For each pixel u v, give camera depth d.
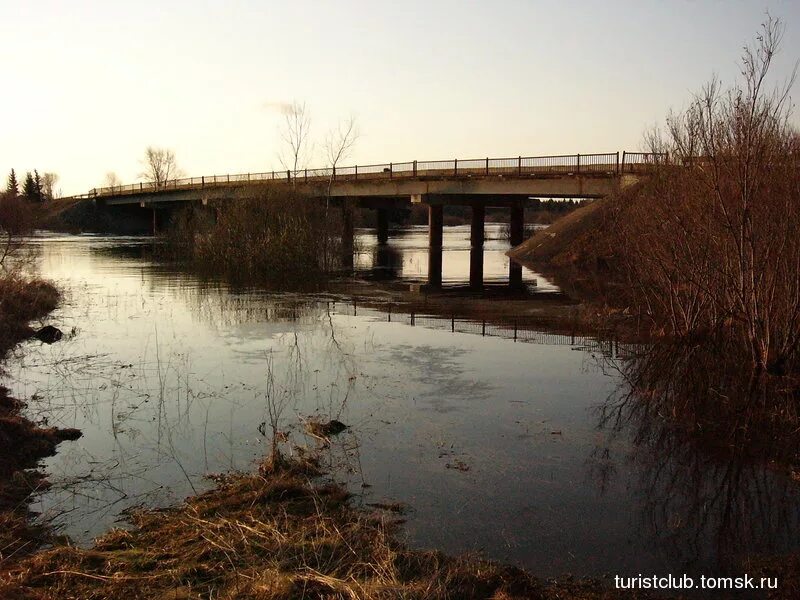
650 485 7.03
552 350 13.45
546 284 25.91
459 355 12.95
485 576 5.04
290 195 33.16
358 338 14.69
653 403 9.85
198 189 53.88
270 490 6.43
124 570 5.04
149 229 82.38
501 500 6.61
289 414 9.18
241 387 10.52
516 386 10.73
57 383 10.71
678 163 14.45
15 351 13.18
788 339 11.08
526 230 66.94
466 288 24.66
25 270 29.42
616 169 29.73
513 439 8.33
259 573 4.91
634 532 6.01
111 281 26.53
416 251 45.66
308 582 4.79
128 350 13.31
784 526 6.13
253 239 31.61
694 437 8.48
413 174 39.06
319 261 31.70
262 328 15.95
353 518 6.07
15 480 6.80
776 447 8.12
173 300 20.98
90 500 6.47
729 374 11.42
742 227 11.18
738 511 6.44
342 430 8.55
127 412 9.23
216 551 5.27
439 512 6.32
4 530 5.73
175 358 12.57
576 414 9.36
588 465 7.55
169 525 5.84
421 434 8.45
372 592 4.56
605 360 12.56
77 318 17.34
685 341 13.96
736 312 12.66
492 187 35.69
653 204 14.88
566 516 6.30
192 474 7.11
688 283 14.14
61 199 89.12
